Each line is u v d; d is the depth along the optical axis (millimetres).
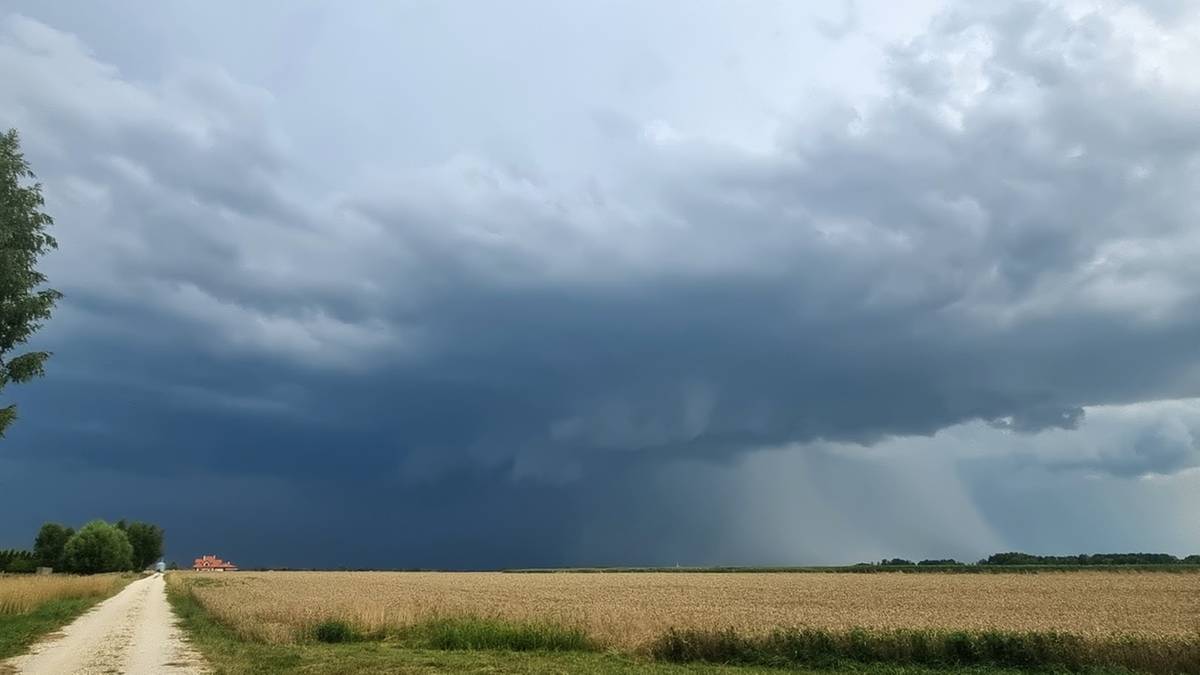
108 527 136125
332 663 20969
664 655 24156
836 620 34781
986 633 24469
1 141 25891
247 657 22422
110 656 23156
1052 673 22375
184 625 34531
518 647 26078
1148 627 31156
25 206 26031
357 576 133250
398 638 29109
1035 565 145875
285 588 74438
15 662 21922
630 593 65562
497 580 106562
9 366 25469
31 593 45094
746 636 25062
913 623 33281
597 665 21422
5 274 24812
